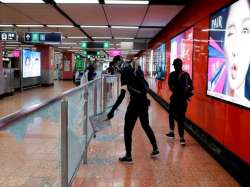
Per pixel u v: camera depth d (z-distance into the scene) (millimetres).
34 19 9133
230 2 4129
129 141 4230
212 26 4969
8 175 1984
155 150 4469
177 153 4742
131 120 4234
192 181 3600
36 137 2035
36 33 11531
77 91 3314
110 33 12633
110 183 3512
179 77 5152
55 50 27297
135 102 4242
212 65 4953
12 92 13672
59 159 2561
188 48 6891
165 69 10398
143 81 4285
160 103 11031
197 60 6031
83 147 3926
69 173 2844
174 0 6574
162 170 3969
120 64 7762
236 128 3887
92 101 4824
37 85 19609
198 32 5969
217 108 4695
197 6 6035
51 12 7918
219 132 4566
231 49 4090
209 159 4457
